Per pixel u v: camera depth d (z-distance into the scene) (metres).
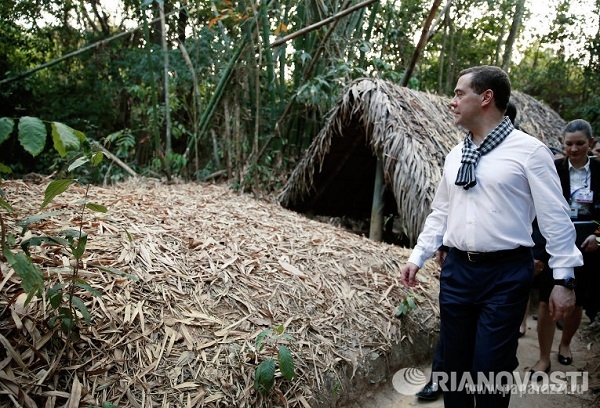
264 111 5.47
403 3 7.42
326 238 3.30
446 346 1.75
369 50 5.63
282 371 1.80
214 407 1.70
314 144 4.39
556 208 1.53
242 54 4.59
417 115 3.67
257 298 2.31
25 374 1.51
